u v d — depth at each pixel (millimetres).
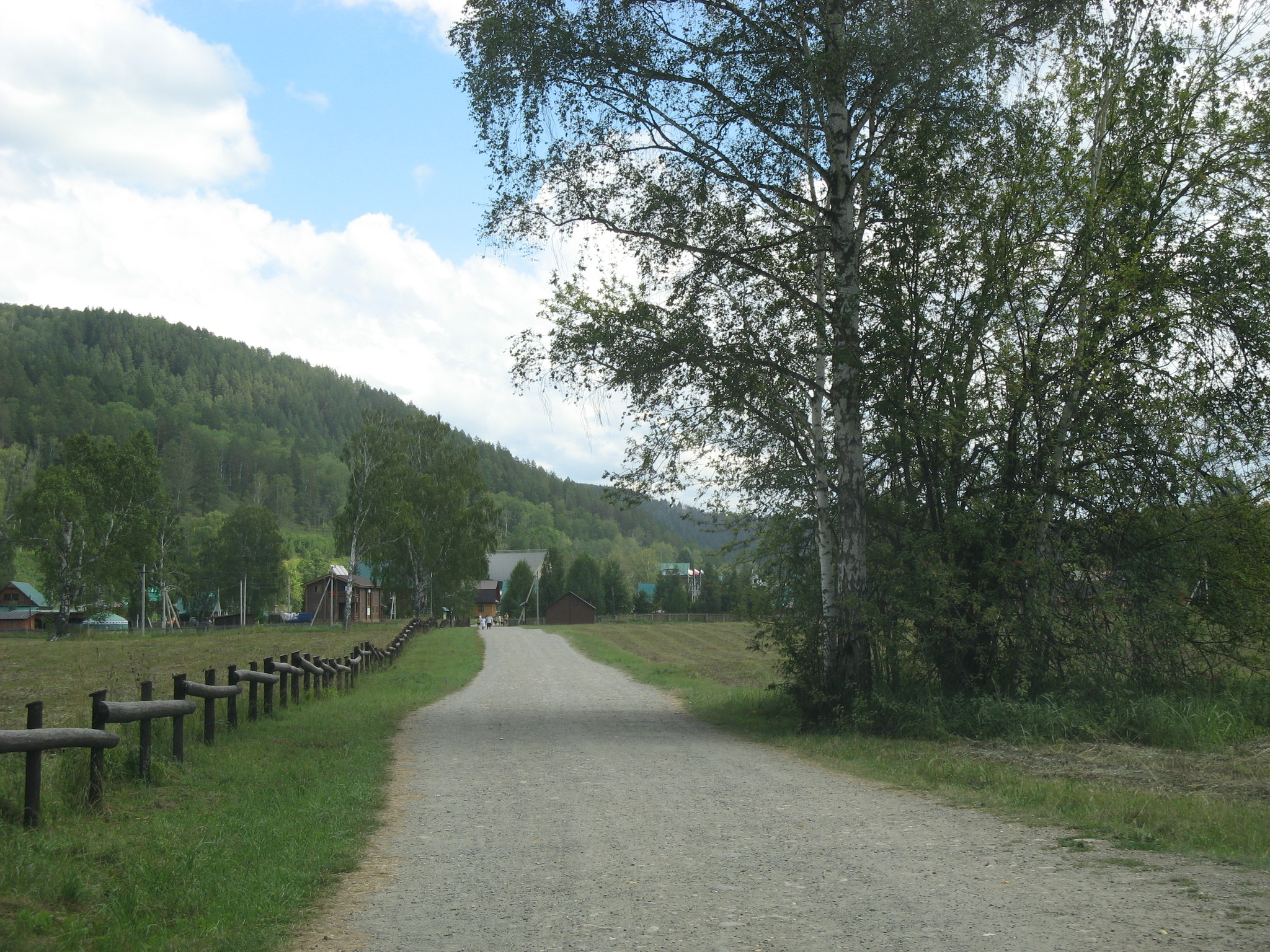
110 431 163250
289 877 5758
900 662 15172
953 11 12461
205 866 5852
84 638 59156
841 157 14602
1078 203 14578
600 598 109938
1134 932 4535
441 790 9453
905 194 14438
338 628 67500
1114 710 13117
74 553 63719
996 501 14484
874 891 5418
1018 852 6336
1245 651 15086
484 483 69500
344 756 11086
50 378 185000
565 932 4816
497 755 12062
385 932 4855
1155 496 14930
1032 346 14875
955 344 14617
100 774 7395
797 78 13953
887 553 15312
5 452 124438
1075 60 15141
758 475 16484
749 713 17219
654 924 4902
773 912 5059
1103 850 6312
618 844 6898
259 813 7629
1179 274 14359
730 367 14859
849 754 11688
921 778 9703
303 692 17688
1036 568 14070
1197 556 14867
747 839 6992
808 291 15914
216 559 105062
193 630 70188
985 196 14648
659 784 9711
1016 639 14555
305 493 180875
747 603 17234
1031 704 13273
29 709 6602
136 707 8062
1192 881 5449
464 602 97375
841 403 14766
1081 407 14867
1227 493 14938
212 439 178250
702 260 14695
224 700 15961
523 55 13688
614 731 14852
